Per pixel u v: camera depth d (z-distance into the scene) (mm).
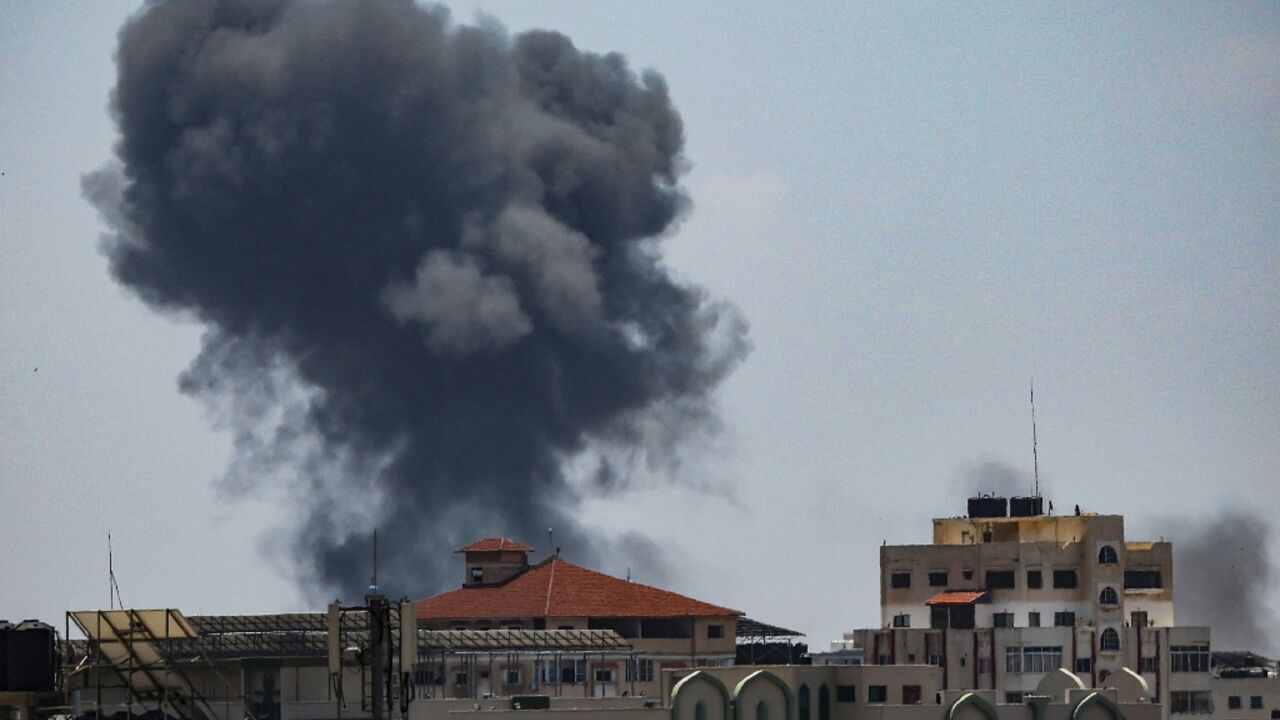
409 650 175000
